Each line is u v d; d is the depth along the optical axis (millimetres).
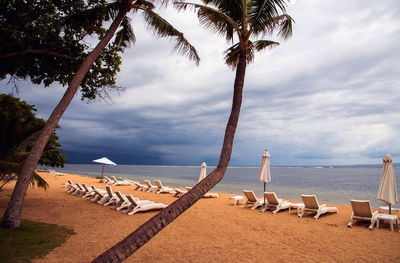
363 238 6348
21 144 7793
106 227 6703
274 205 10148
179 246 5387
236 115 4027
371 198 17750
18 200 5660
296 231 6973
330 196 18969
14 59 7391
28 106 16188
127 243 2637
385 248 5547
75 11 7934
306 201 9078
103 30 8836
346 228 7395
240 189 24547
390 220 7246
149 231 2764
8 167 6961
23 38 7137
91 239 5582
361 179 44781
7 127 7410
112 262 2480
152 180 37938
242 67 4320
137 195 14289
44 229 5988
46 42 7586
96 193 11172
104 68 9352
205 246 5445
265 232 6816
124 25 9086
